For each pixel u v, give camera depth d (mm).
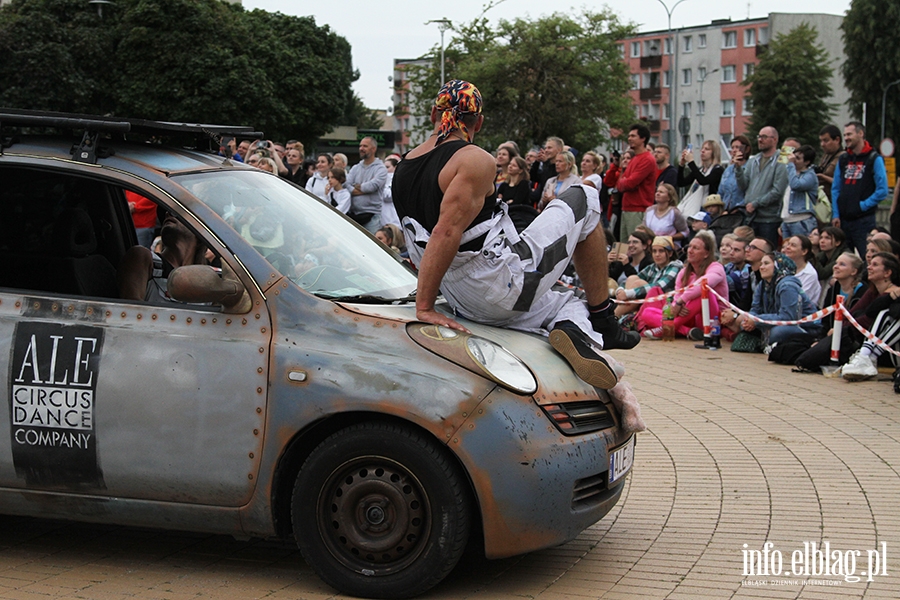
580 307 4945
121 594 4328
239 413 4316
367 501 4266
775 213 12953
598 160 14281
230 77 43562
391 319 4375
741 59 96438
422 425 4133
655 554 4918
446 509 4176
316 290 4562
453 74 66438
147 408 4383
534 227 4699
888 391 8914
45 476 4504
